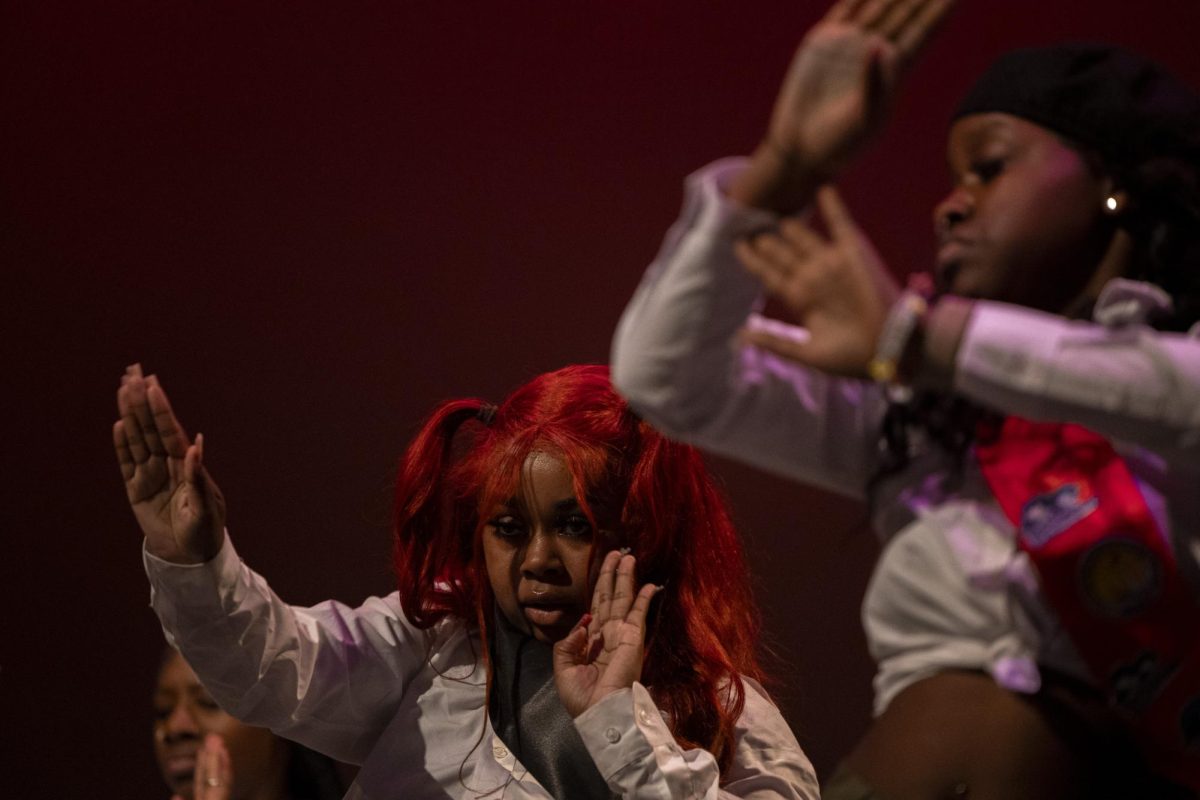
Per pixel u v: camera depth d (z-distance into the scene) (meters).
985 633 2.44
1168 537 2.37
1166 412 2.18
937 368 2.24
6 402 9.43
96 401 9.45
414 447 4.08
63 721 9.19
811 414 2.60
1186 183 2.42
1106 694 2.37
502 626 3.91
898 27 2.29
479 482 3.88
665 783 3.31
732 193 2.37
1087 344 2.21
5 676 9.20
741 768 3.82
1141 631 2.33
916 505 2.54
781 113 2.31
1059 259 2.43
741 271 2.40
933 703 2.45
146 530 3.61
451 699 3.92
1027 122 2.46
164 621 3.67
